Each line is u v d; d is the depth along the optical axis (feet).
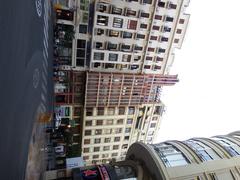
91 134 143.33
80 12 114.32
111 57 127.13
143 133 158.10
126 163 51.72
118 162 52.49
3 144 32.19
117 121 145.07
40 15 67.26
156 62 138.51
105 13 116.06
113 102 134.82
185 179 45.09
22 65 45.32
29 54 52.06
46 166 83.46
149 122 154.71
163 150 51.98
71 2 111.86
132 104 139.95
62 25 115.34
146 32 128.57
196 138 64.90
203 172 47.80
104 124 143.02
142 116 149.07
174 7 128.36
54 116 121.39
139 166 48.91
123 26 122.31
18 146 39.78
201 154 53.36
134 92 136.77
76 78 126.52
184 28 135.74
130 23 122.93
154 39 132.26
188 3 130.11
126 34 125.90
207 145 58.49
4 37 34.30
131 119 147.84
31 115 53.21
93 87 126.41
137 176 46.55
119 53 127.24
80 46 121.49
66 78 125.18
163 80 141.38
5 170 32.09
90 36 120.26
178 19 130.93
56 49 118.32
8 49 36.17
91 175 45.68
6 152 33.22
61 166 115.65
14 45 39.60
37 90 62.59
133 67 134.92
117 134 149.48
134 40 128.36
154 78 139.03
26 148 45.75
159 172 44.16
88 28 118.93
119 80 130.11
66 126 129.80
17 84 41.37
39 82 66.13
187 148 54.44
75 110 135.44
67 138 127.65
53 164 103.65
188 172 46.65
